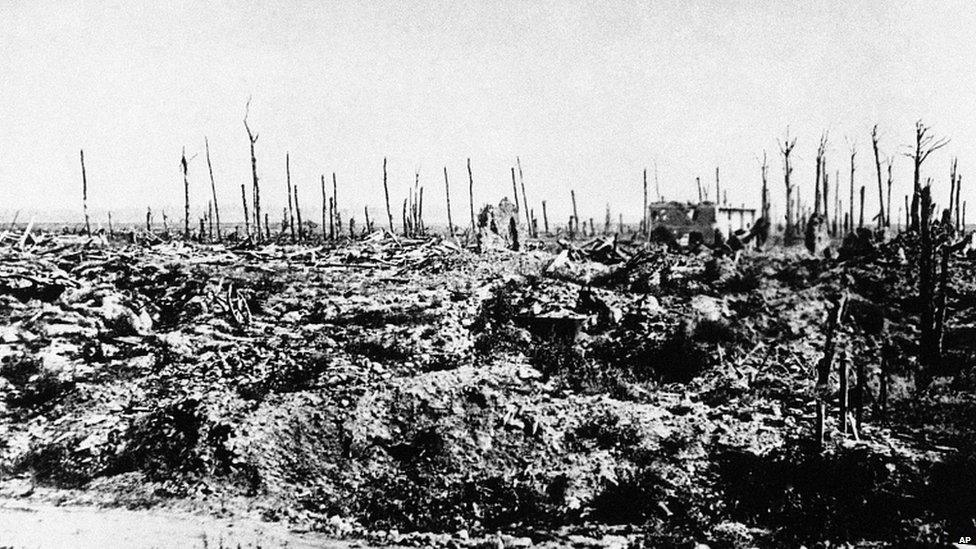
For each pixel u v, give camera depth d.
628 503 16.14
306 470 17.56
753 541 14.78
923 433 19.61
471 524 15.49
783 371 24.19
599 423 19.69
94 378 21.48
